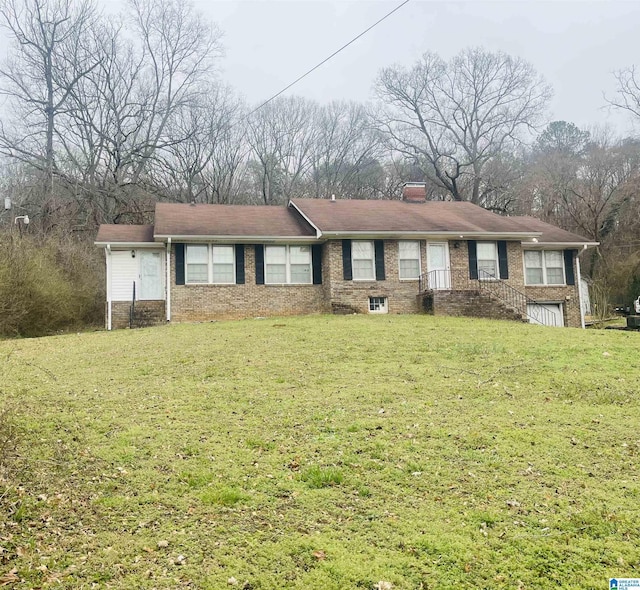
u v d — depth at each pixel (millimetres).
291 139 45156
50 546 4797
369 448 6941
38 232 26156
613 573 4539
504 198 43375
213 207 24344
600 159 40375
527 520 5285
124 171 36000
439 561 4660
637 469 6426
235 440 7234
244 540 4941
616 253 36719
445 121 46500
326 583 4375
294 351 12742
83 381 10398
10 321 19109
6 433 6566
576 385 9867
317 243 22172
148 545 4844
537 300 24125
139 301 21375
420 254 22328
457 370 10945
